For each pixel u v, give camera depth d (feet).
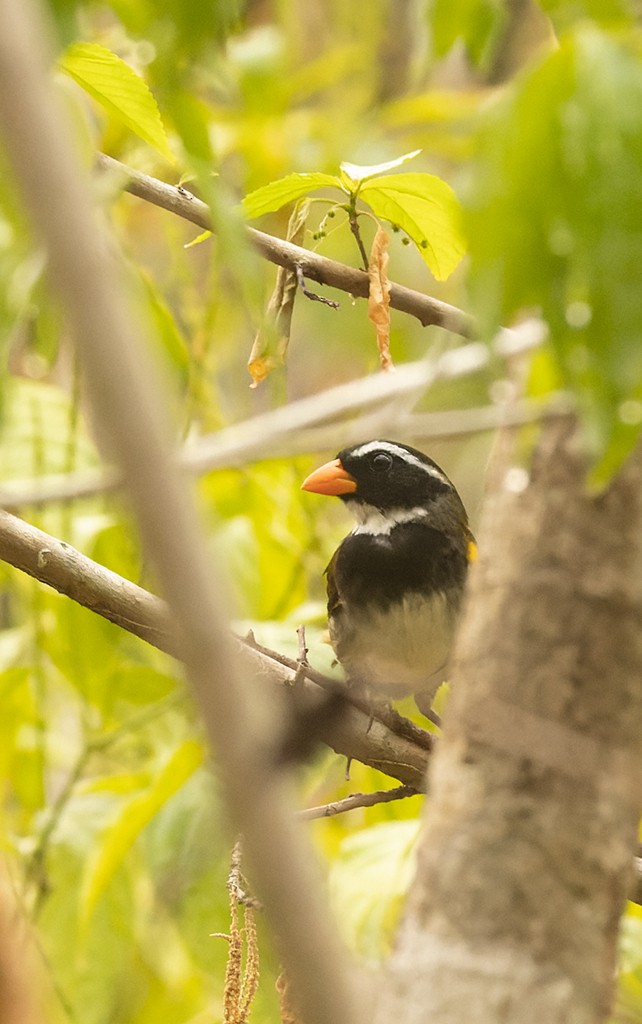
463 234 12.54
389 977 14.84
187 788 35.73
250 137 43.68
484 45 25.05
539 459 15.84
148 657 39.58
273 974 32.42
